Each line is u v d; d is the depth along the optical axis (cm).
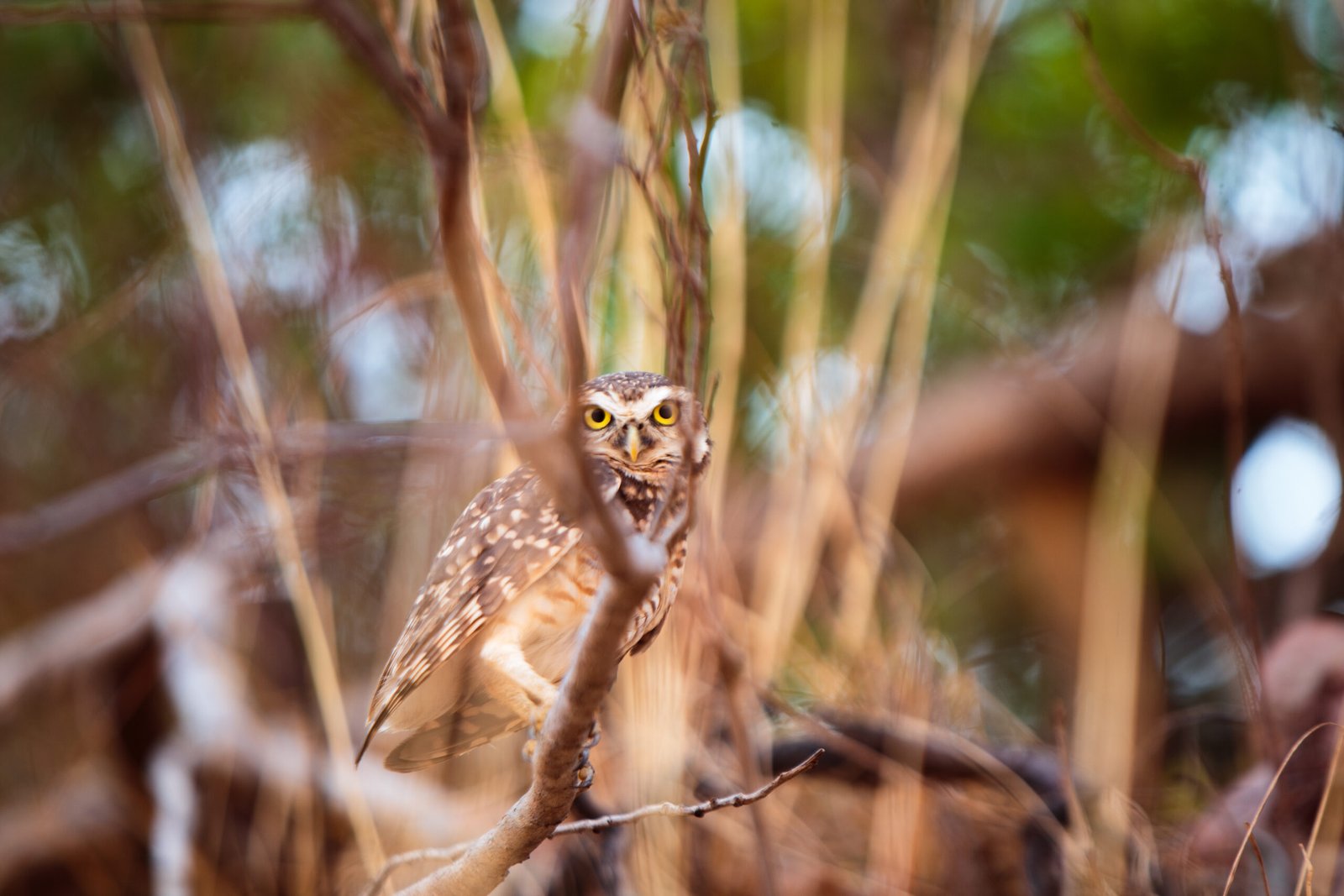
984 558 1549
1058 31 1520
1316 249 1180
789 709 962
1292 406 1420
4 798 1329
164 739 1261
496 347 411
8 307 1397
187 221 1004
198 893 1137
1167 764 1179
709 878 1017
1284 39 1315
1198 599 1323
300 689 1244
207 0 442
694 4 790
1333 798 934
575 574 759
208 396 947
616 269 952
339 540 999
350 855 1059
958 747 1002
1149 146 830
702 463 866
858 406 1067
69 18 497
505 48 945
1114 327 1490
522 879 1006
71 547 1378
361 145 1141
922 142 1127
